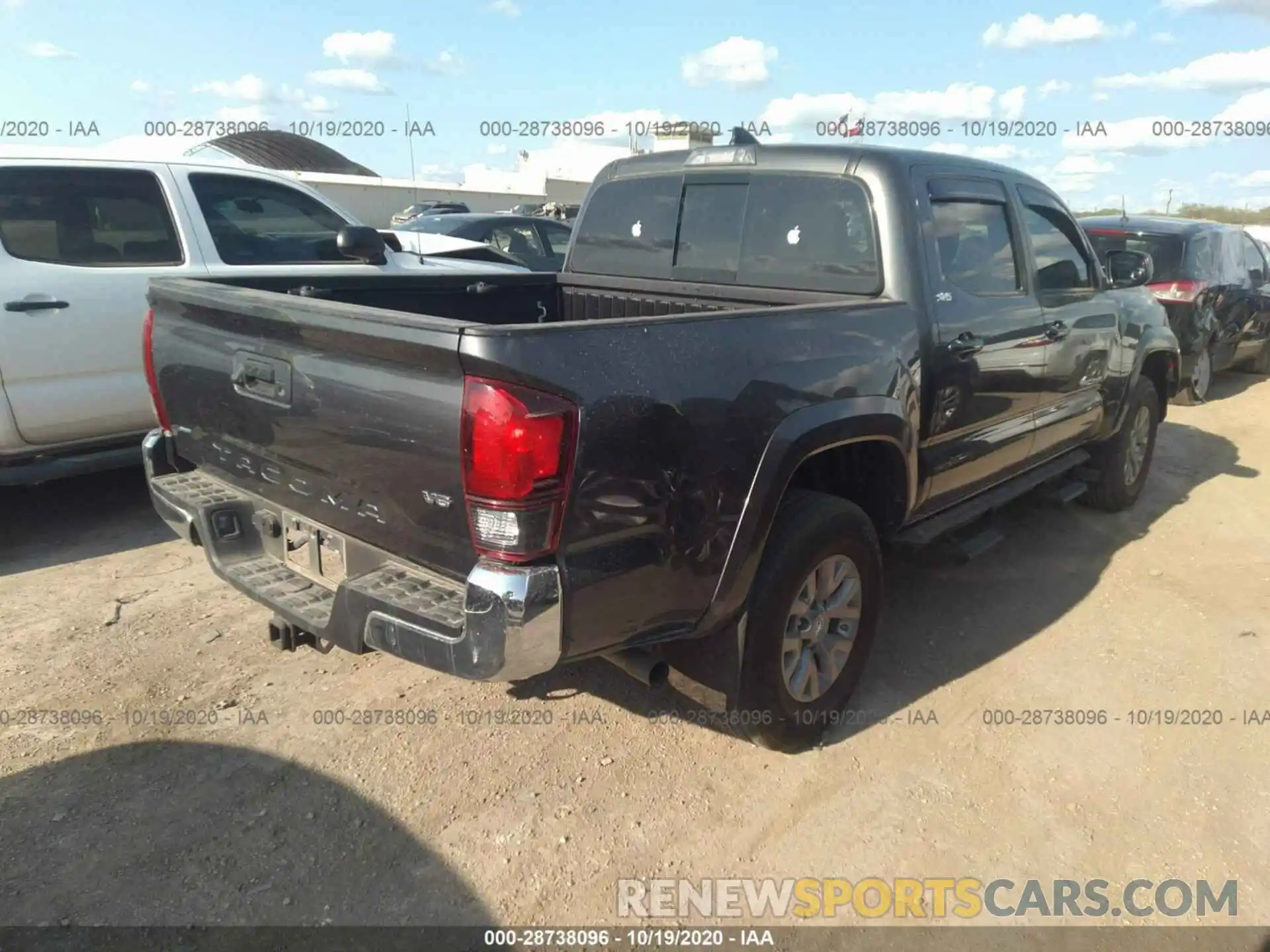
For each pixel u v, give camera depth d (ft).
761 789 9.68
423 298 13.44
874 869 8.62
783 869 8.55
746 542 8.71
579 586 7.50
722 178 12.96
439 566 7.84
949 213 11.89
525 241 34.47
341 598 8.20
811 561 9.61
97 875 8.11
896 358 10.43
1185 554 16.60
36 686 11.03
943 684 11.91
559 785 9.59
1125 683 12.08
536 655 7.36
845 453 10.98
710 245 13.23
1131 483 18.63
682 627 8.67
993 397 12.68
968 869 8.66
